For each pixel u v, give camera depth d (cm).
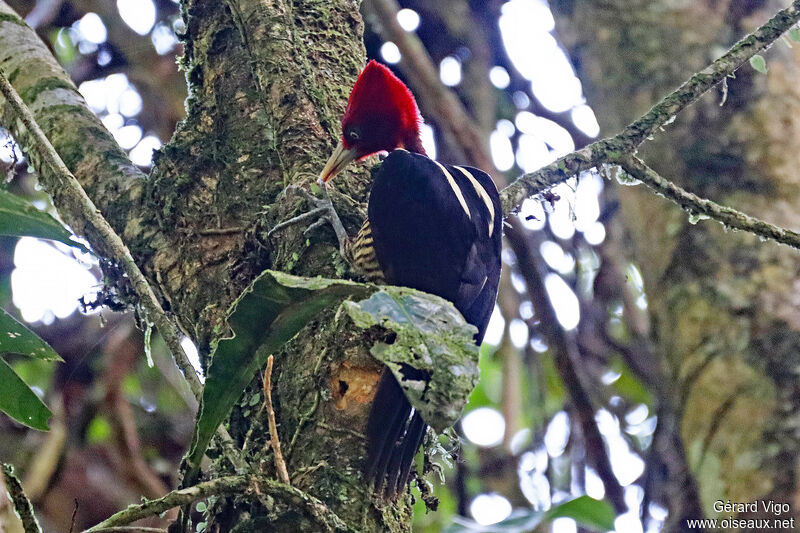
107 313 1315
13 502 509
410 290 503
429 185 773
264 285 497
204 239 721
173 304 722
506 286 1402
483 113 1436
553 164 776
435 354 477
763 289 956
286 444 604
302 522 546
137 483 1250
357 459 592
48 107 855
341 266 705
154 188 753
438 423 461
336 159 750
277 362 636
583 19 1170
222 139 763
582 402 1248
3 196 625
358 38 890
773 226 755
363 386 618
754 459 885
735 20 1098
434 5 1478
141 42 1436
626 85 1113
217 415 537
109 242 640
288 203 707
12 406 655
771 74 1036
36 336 678
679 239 1016
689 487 927
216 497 582
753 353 933
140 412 1373
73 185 654
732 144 1019
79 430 1259
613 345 1366
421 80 1320
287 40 773
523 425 1576
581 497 805
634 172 765
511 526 795
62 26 1423
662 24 1116
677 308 997
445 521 1280
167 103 1445
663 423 1045
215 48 812
